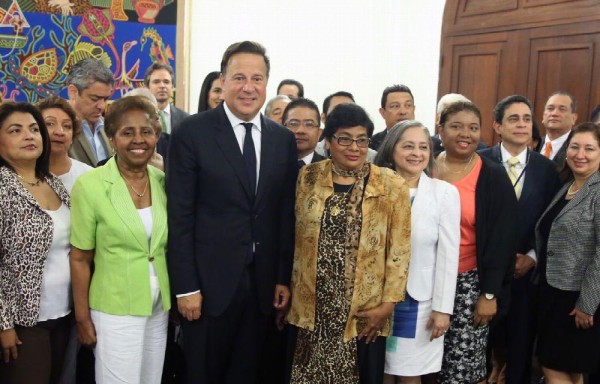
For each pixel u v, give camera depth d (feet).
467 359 7.91
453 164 8.21
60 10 13.70
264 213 6.95
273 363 8.00
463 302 7.86
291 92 13.97
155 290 6.65
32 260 6.34
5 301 6.24
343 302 6.70
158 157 8.71
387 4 17.66
